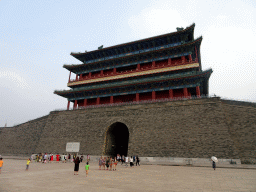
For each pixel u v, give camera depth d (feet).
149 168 75.77
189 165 84.48
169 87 138.41
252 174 56.59
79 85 182.09
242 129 97.19
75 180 44.16
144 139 110.11
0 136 164.04
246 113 101.45
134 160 98.84
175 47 147.13
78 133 133.59
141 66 165.89
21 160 117.29
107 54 183.21
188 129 102.99
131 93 150.61
